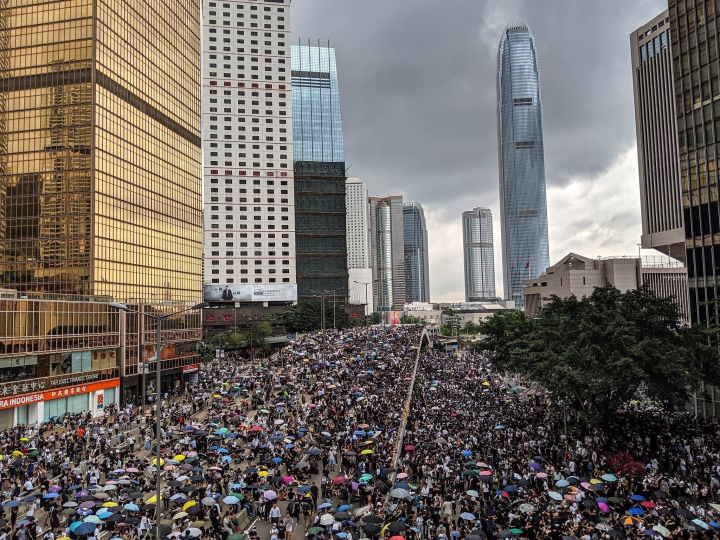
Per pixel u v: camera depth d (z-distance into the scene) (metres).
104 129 97.19
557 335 62.88
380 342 112.50
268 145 197.25
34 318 74.50
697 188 74.31
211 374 98.81
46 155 95.38
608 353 52.22
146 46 113.12
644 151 189.88
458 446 50.09
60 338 78.62
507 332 90.62
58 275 93.88
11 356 70.88
